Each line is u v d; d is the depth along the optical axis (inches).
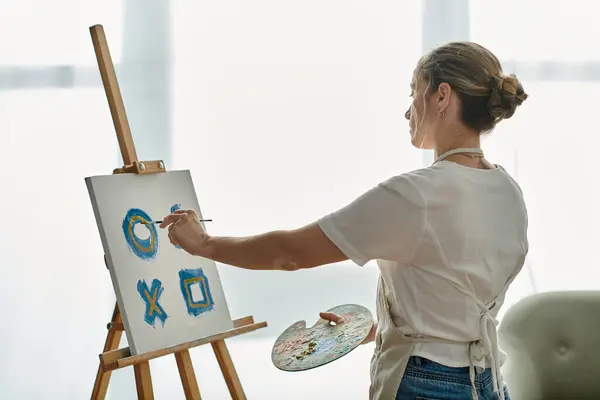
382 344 63.5
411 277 60.6
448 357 60.4
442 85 61.4
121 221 79.8
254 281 130.6
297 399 131.8
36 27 127.5
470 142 62.8
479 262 60.4
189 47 128.7
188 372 81.4
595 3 131.0
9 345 129.3
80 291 129.6
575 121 132.0
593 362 95.7
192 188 90.8
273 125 130.0
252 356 131.1
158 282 81.6
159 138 128.6
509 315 98.7
